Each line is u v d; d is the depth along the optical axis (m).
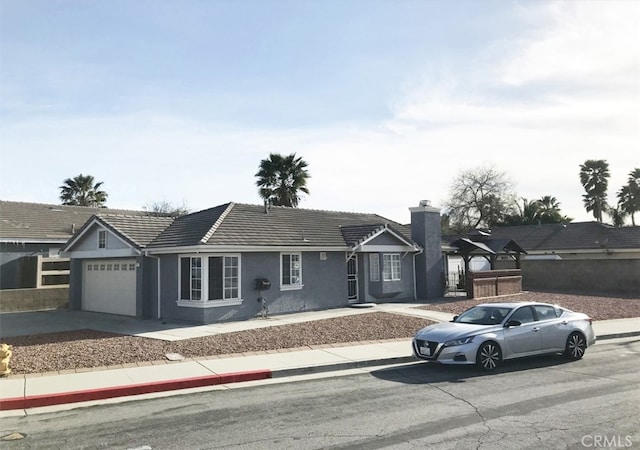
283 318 18.95
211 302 17.97
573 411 7.61
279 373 10.65
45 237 27.70
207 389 9.65
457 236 31.03
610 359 12.12
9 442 6.75
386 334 15.12
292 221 23.09
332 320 17.80
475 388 9.26
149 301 19.80
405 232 27.98
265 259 19.84
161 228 22.00
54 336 15.30
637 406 7.84
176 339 14.30
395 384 9.71
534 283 31.20
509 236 42.28
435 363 11.85
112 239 21.00
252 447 6.35
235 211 21.45
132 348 12.95
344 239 23.34
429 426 7.01
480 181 52.56
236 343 13.62
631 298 24.95
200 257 18.14
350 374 10.77
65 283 25.72
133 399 9.01
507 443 6.27
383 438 6.55
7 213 29.31
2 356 10.19
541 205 53.69
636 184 56.47
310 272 21.42
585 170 57.25
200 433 6.95
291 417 7.61
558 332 11.88
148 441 6.68
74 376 10.17
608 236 36.97
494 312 11.93
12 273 26.80
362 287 23.83
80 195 46.84
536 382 9.67
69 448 6.47
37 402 8.65
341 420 7.38
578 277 29.44
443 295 26.41
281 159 37.06
